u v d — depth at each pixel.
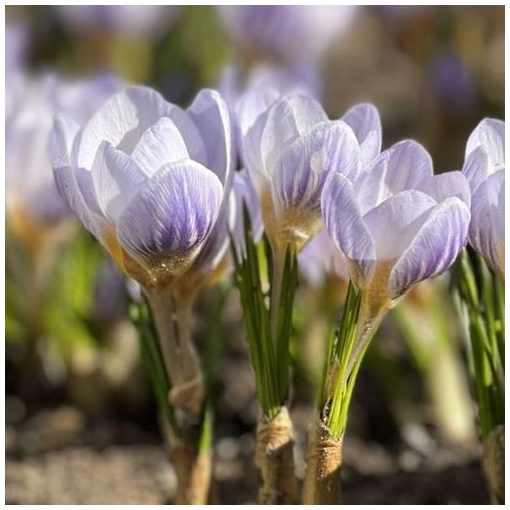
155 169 0.53
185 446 0.58
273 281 0.56
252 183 0.56
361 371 0.77
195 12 1.02
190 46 1.02
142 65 1.01
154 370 0.58
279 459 0.56
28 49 1.03
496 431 0.57
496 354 0.57
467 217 0.52
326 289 0.61
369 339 0.54
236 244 0.57
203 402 0.58
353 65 1.21
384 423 0.72
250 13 0.86
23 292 0.73
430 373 0.71
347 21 0.99
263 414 0.56
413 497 0.66
